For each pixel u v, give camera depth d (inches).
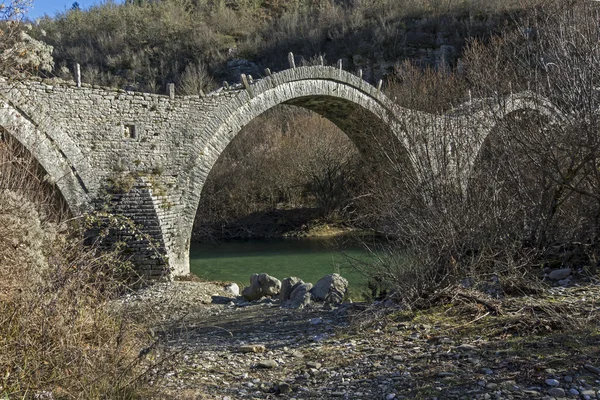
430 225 319.0
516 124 365.4
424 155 374.9
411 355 234.5
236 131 719.1
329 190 1293.1
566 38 379.2
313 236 1206.3
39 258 219.3
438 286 305.0
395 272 333.7
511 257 309.3
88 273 239.1
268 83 755.4
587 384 187.2
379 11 2066.9
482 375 203.0
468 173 357.7
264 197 1406.3
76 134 586.9
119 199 604.7
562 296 278.4
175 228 648.4
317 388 211.2
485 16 1660.9
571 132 329.1
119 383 193.6
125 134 625.9
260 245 1098.7
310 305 427.8
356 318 315.6
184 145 666.2
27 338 193.9
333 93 840.9
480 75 432.5
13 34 299.7
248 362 253.6
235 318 408.5
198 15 2252.7
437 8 1939.0
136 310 304.8
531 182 355.9
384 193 425.1
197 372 236.8
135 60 1908.2
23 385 183.5
